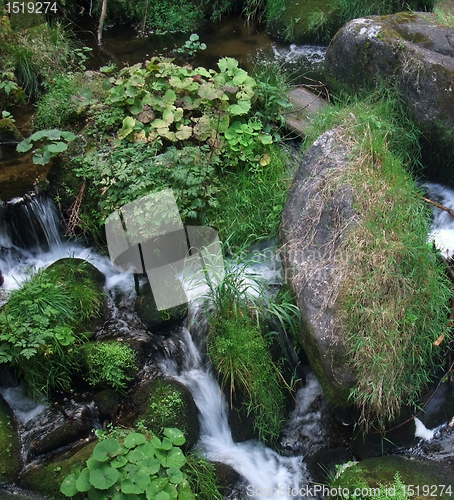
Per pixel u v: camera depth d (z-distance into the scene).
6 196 2.75
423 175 2.98
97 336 2.54
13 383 2.42
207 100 3.01
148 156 2.78
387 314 2.11
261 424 2.35
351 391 2.09
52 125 3.10
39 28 3.64
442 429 2.29
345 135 2.59
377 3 3.98
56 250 2.92
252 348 2.31
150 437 2.16
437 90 2.77
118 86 3.03
